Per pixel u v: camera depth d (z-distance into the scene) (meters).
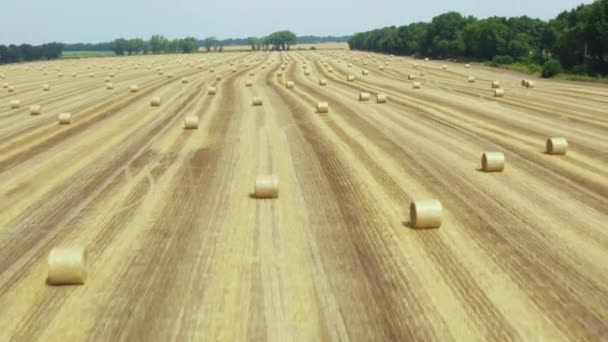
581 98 32.75
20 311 8.80
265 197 14.05
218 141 21.14
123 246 11.21
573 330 7.92
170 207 13.55
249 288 9.33
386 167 16.92
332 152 19.00
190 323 8.34
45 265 10.44
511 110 28.02
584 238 11.15
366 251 10.70
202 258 10.54
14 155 19.75
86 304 8.95
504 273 9.66
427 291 9.09
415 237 11.35
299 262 10.27
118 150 20.02
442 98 33.50
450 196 14.02
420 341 7.75
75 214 13.26
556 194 14.04
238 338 7.94
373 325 8.16
